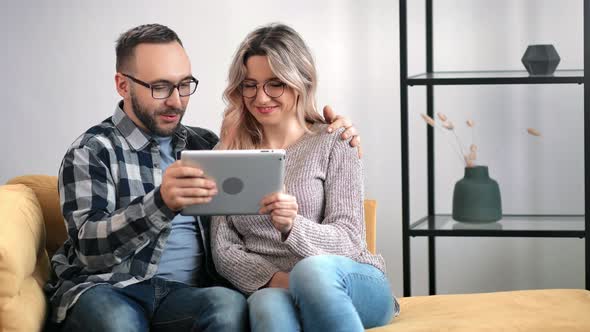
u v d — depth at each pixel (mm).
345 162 2309
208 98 3459
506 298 2471
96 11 3445
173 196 1934
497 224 3133
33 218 2197
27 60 3457
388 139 3443
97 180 2135
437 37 3381
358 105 3432
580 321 2217
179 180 1932
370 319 2137
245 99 2346
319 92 3438
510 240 3447
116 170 2197
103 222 2010
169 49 2256
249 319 2029
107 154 2191
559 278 3428
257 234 2256
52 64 3459
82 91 3465
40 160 3488
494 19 3346
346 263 2088
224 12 3432
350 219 2246
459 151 3428
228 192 1976
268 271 2189
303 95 2330
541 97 3361
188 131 2422
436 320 2256
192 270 2262
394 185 3467
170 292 2148
